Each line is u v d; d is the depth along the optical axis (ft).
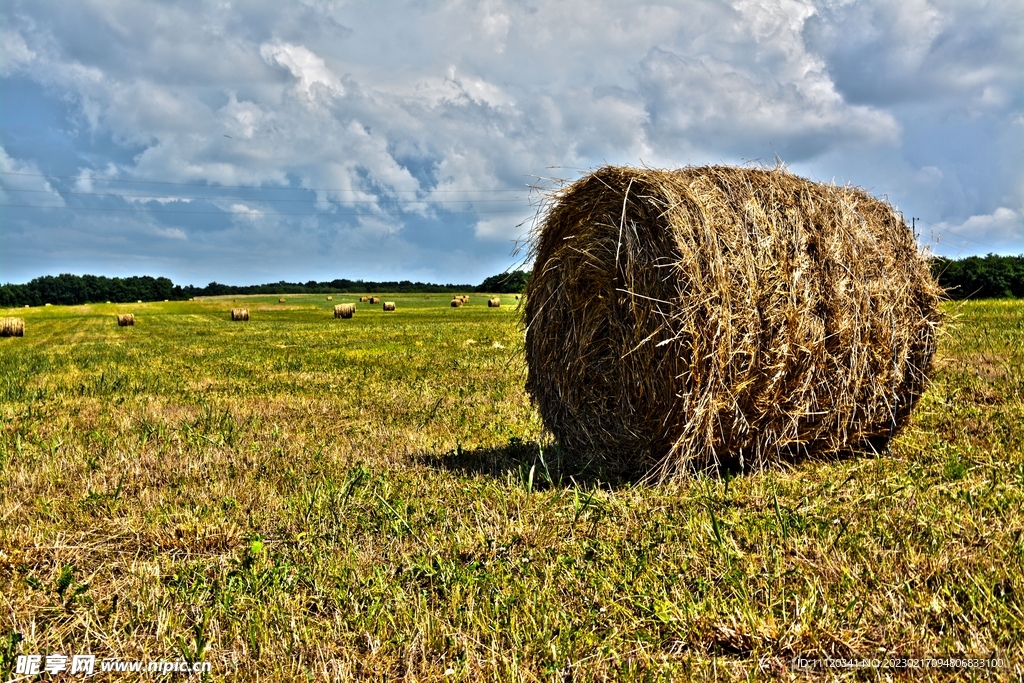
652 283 20.52
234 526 17.12
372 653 11.32
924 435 23.07
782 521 15.23
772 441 20.81
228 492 20.27
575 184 23.99
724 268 19.44
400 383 40.50
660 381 20.40
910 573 13.08
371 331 96.63
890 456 21.54
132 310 248.93
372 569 14.35
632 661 11.00
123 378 46.68
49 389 42.06
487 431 27.45
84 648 11.78
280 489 20.56
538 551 15.07
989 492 17.10
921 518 15.58
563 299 24.12
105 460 23.99
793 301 19.93
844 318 20.63
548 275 24.79
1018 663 10.31
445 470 21.81
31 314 232.73
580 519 17.11
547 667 10.80
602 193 22.58
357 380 42.68
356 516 17.78
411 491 19.75
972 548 14.05
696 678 10.52
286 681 10.89
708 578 13.23
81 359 64.85
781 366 19.93
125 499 19.90
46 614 13.00
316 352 64.64
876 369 21.33
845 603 12.16
